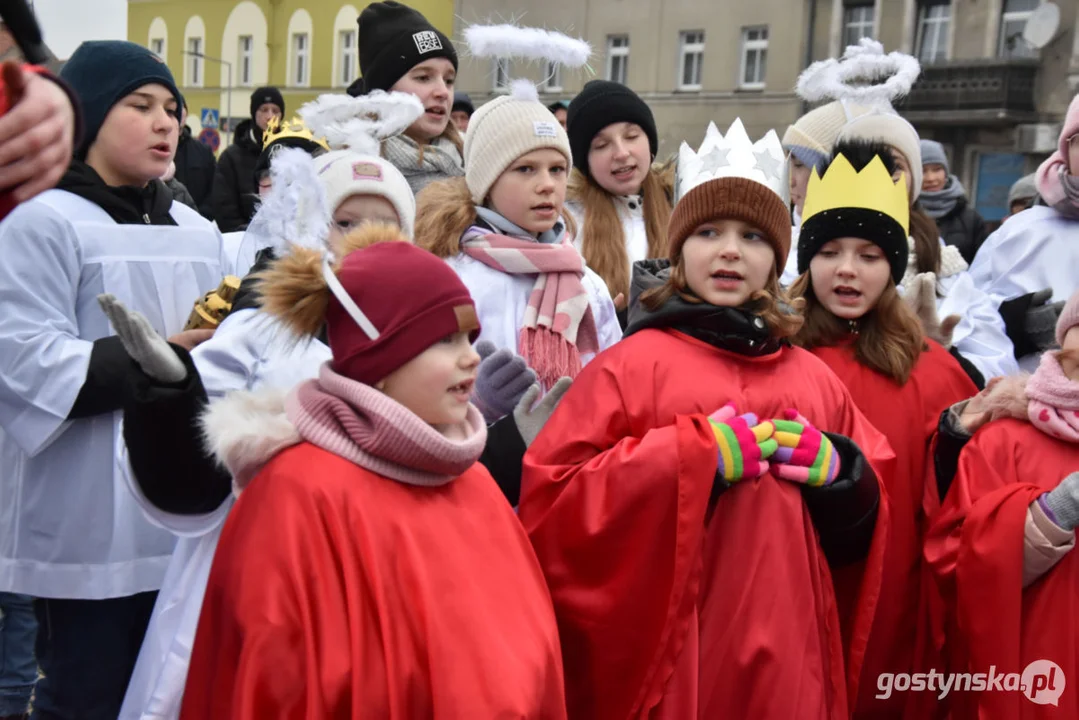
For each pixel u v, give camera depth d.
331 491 2.06
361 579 2.03
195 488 2.24
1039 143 22.27
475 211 3.51
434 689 2.00
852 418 3.00
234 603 2.00
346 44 28.06
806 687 2.63
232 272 3.56
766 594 2.63
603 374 2.81
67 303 3.02
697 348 2.84
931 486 3.29
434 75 4.36
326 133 3.38
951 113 22.84
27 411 2.87
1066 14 21.70
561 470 2.69
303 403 2.17
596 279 3.72
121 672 3.09
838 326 3.36
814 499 2.72
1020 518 2.92
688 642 2.56
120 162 3.21
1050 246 4.58
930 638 3.23
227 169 7.43
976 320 4.09
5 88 1.49
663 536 2.57
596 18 25.36
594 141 4.41
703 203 2.82
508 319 3.36
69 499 2.98
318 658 1.97
